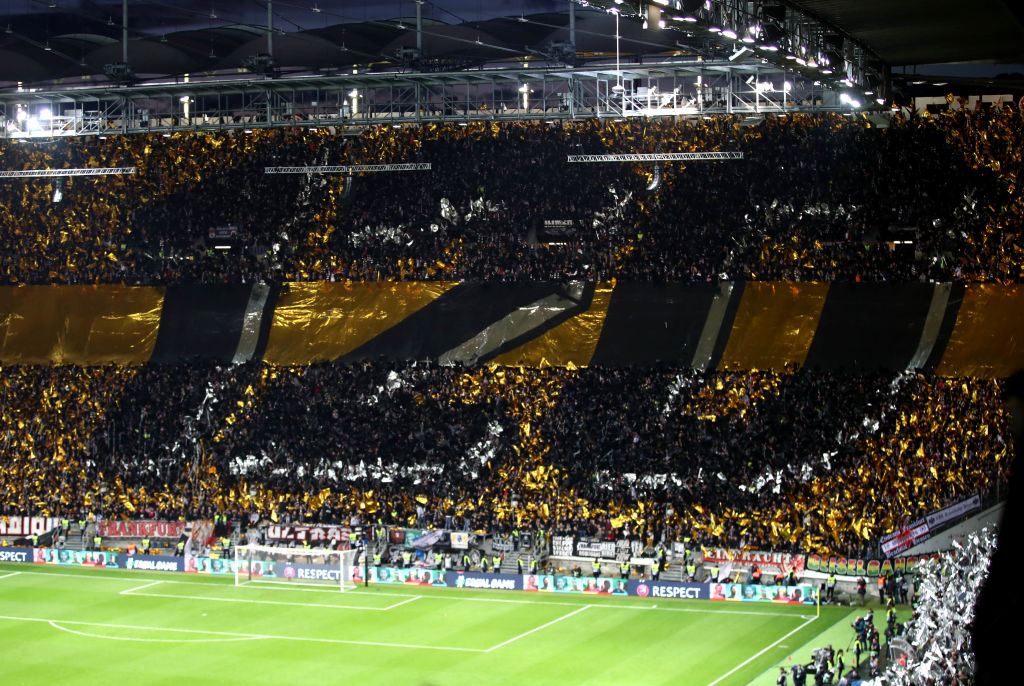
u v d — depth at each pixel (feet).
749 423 196.95
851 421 191.21
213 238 228.43
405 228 223.71
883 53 139.23
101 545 211.20
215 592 186.50
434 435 209.87
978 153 197.98
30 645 154.71
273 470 210.79
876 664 135.95
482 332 217.15
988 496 177.88
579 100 182.80
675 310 209.56
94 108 229.86
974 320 193.98
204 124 196.24
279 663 145.48
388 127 223.10
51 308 232.12
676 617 165.37
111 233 232.53
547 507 196.24
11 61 196.34
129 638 158.20
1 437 222.07
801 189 205.67
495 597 180.96
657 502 191.42
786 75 169.99
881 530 175.11
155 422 219.00
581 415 205.77
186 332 226.99
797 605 170.19
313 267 226.58
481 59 181.47
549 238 217.15
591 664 142.41
